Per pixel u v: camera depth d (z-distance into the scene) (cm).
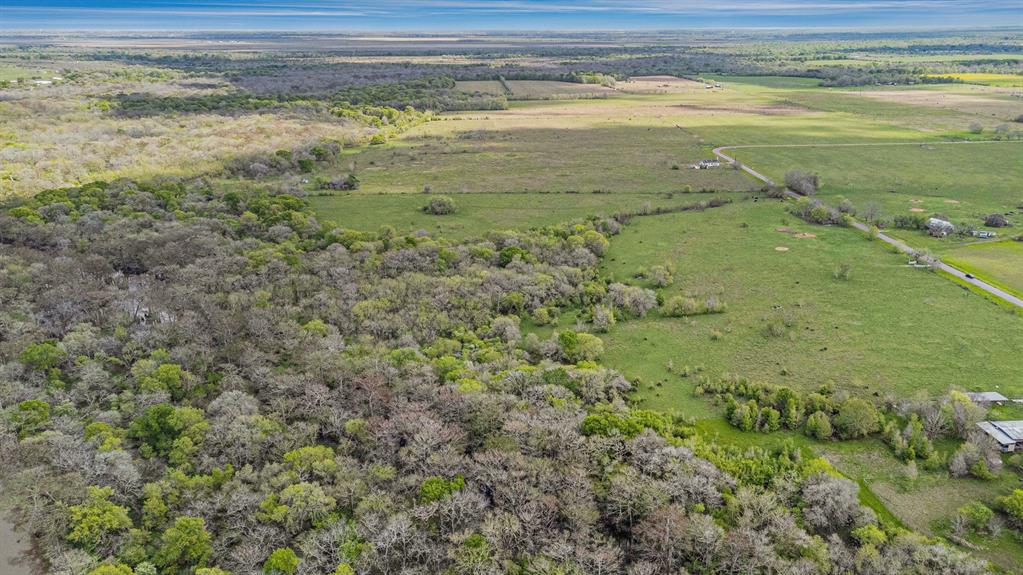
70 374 9694
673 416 9075
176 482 7350
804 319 11912
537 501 6938
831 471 7756
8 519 6988
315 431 8300
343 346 10381
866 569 6350
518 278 12912
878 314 11950
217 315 11100
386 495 7150
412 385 9088
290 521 6825
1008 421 8625
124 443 8206
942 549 6419
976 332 11131
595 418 8219
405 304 12000
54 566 6388
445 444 7856
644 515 6906
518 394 9044
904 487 7712
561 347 10619
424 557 6506
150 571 6328
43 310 11212
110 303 11575
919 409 8838
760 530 6806
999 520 7100
